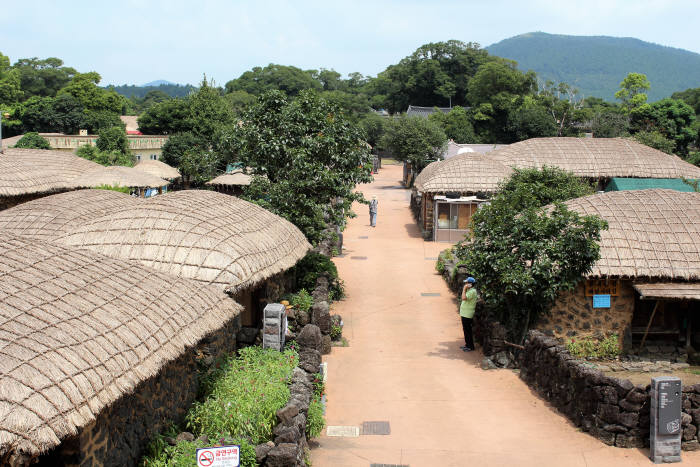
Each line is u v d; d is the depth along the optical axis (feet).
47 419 20.13
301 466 30.78
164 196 51.39
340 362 51.52
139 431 28.14
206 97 181.06
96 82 265.13
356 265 89.56
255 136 72.59
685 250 52.75
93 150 148.25
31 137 143.64
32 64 346.33
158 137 176.14
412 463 34.40
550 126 243.81
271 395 33.35
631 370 51.39
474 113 273.33
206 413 31.42
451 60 348.38
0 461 19.17
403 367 50.42
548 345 43.88
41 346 22.77
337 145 74.08
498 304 51.80
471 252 53.16
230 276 41.19
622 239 52.95
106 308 27.73
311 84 418.72
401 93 354.54
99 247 43.09
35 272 27.94
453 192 104.58
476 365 51.19
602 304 52.95
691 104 309.42
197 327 32.12
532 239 49.06
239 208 54.54
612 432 36.63
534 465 34.40
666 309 54.65
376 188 191.21
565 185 83.71
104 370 23.88
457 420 40.16
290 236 57.72
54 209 56.80
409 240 108.99
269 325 42.55
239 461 26.89
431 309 68.18
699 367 52.90
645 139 167.94
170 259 41.98
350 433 38.11
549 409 42.06
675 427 34.81
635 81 279.28
